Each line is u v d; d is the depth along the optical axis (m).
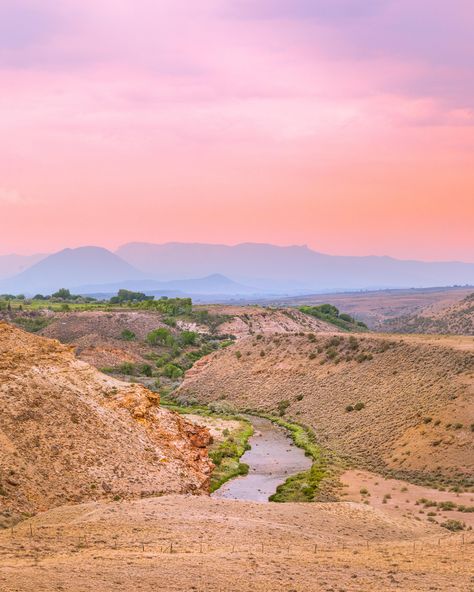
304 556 32.09
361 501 58.75
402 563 30.80
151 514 40.38
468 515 52.78
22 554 28.27
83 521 37.66
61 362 66.06
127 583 24.23
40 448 51.12
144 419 65.00
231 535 36.97
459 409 76.12
